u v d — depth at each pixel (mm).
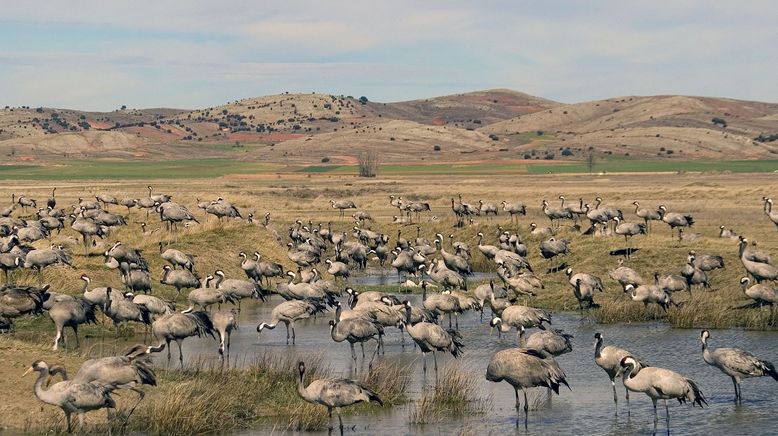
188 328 26094
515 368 20875
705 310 33969
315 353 28922
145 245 47438
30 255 35875
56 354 23969
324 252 59594
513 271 41156
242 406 21625
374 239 59938
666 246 46000
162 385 22562
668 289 36500
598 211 53344
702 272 37719
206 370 24922
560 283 43344
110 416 19938
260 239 52125
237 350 29844
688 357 27859
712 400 22984
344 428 20781
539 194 98438
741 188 92562
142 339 29969
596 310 36219
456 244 52188
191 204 79938
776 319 32625
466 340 31953
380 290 44500
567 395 23922
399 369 26094
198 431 19969
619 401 23156
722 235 51562
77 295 34938
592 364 27578
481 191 107938
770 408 22000
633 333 32188
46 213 59719
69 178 177125
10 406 20047
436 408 22219
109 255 37531
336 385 19672
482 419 21609
